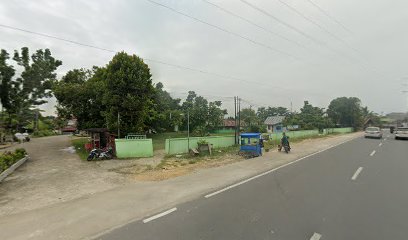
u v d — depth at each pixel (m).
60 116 29.36
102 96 26.00
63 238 5.03
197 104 53.44
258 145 17.27
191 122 50.16
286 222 5.62
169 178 10.39
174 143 18.78
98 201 7.32
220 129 56.75
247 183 9.24
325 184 8.99
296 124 61.75
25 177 11.62
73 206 6.94
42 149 24.86
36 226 5.62
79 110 27.27
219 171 11.63
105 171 12.69
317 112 66.38
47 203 7.57
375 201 7.05
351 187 8.56
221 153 18.89
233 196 7.62
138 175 11.45
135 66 24.81
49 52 48.41
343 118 69.62
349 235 4.98
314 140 31.66
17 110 45.00
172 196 7.69
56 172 12.70
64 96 26.86
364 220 5.71
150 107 39.88
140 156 17.64
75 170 13.14
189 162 14.95
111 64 24.56
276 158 15.80
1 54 37.47
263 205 6.76
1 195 8.62
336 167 12.41
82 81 31.05
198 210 6.44
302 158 15.75
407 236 4.93
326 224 5.50
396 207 6.55
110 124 24.09
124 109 24.22
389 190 8.17
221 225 5.49
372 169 11.83
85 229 5.42
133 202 7.16
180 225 5.52
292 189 8.34
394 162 13.88
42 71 46.56
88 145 22.78
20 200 7.97
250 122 56.06
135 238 4.94
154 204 6.97
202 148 19.14
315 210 6.36
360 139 33.38
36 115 55.75
